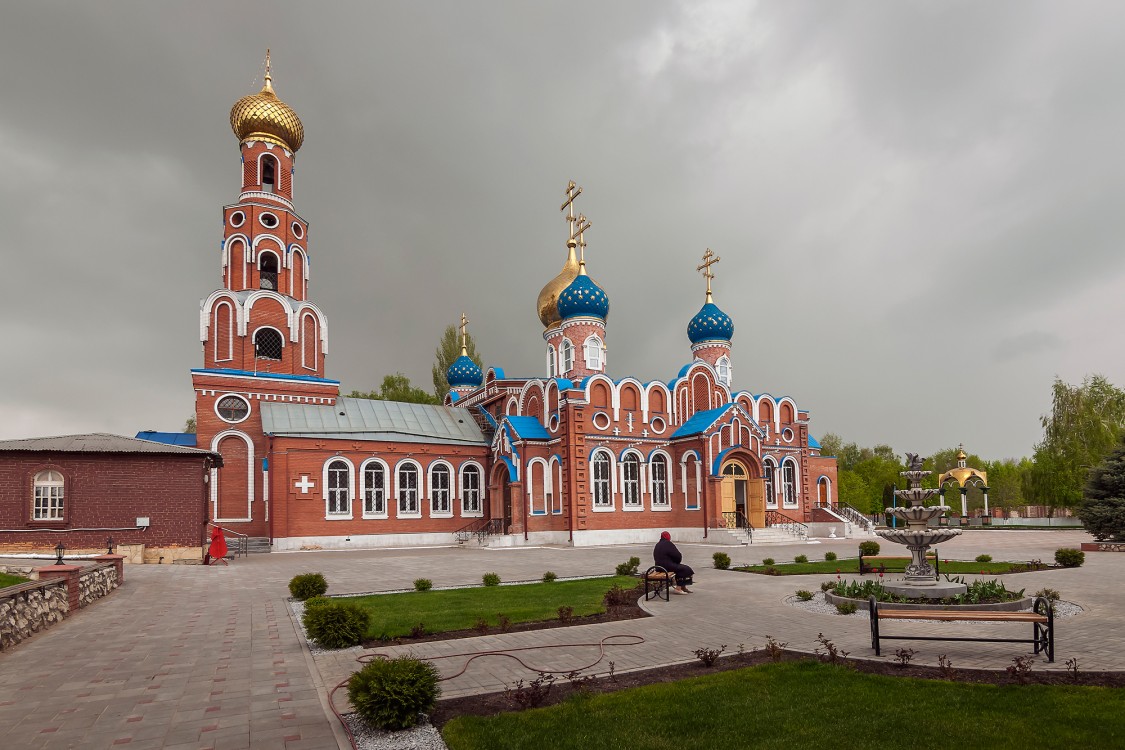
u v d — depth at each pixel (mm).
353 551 35625
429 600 16812
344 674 10047
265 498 38625
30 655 11375
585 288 45625
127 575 22797
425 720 7875
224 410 39094
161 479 27609
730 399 45062
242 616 15000
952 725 7227
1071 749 6562
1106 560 25578
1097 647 10852
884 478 89250
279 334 42156
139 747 7164
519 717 7734
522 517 38281
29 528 25719
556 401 39812
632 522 39906
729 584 19484
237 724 7867
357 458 38844
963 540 40594
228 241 42688
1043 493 55312
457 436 43938
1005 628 12531
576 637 12273
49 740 7375
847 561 25938
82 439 27562
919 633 12188
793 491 45812
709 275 51406
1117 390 55344
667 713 7762
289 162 44938
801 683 8867
